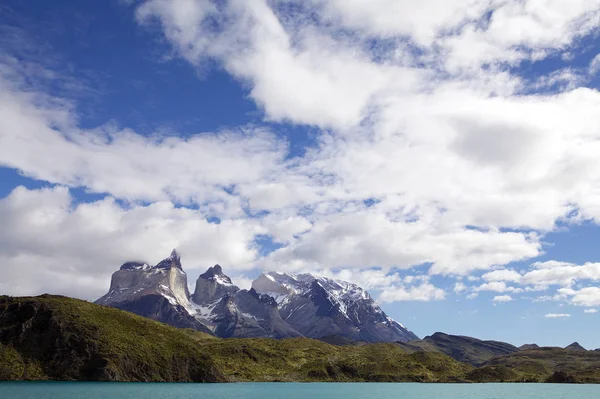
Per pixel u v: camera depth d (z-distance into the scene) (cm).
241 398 18088
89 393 17238
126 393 17912
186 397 17488
